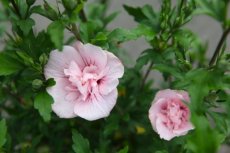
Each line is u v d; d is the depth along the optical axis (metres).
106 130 0.77
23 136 0.83
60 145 0.85
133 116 0.82
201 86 0.64
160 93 0.69
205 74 0.65
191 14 0.69
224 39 0.67
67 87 0.67
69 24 0.68
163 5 0.72
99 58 0.66
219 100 0.70
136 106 0.82
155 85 1.02
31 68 0.67
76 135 0.70
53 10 0.66
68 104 0.67
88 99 0.67
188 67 0.70
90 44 0.65
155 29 0.74
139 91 0.83
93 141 0.84
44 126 0.82
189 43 0.71
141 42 1.07
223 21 0.65
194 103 0.64
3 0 0.67
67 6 0.64
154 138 0.75
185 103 0.65
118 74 0.66
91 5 0.88
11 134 0.85
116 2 1.12
